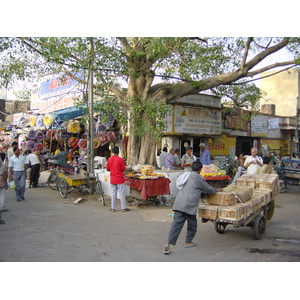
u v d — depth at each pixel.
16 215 8.47
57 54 9.48
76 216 8.44
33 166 13.57
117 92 12.52
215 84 12.05
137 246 5.93
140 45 11.65
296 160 14.30
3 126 26.53
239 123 19.78
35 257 5.18
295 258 5.31
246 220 6.01
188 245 5.92
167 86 12.55
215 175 10.95
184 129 15.87
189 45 11.84
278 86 29.84
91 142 11.76
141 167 11.00
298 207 10.28
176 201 5.67
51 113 16.27
